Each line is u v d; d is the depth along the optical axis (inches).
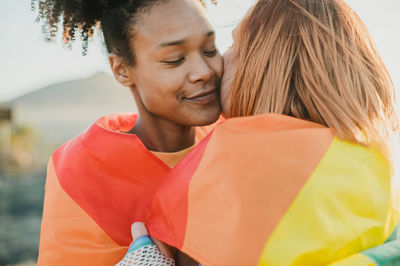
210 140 39.8
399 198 38.3
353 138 37.2
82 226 49.5
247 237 32.9
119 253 48.3
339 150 36.4
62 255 48.4
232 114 44.7
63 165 53.8
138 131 57.4
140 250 39.7
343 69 40.1
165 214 39.1
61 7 57.9
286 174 34.4
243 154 36.1
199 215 36.2
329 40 40.9
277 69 41.1
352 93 39.4
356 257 33.3
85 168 52.0
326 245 32.5
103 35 54.4
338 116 37.9
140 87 51.5
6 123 513.7
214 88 49.1
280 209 33.3
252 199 34.0
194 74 47.0
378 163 37.8
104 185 51.3
